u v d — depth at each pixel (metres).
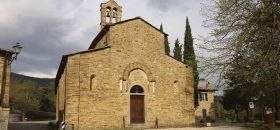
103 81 25.70
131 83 26.95
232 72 17.86
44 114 56.62
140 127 26.05
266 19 14.41
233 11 16.09
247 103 47.41
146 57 28.00
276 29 14.10
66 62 25.69
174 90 28.58
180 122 27.97
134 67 27.25
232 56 17.42
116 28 27.33
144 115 26.83
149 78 27.64
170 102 28.06
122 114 25.84
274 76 15.41
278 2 14.15
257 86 18.44
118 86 26.23
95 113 24.83
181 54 39.91
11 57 21.17
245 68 16.48
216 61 18.61
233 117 58.16
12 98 61.47
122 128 25.45
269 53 14.30
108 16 32.38
